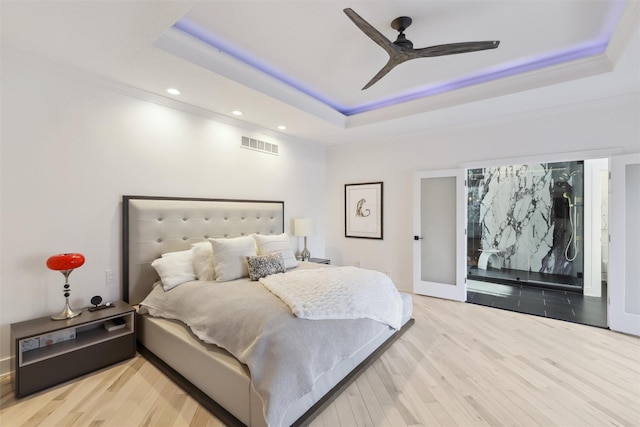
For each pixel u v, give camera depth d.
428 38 2.42
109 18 1.78
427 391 2.03
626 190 3.00
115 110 2.71
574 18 2.15
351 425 1.71
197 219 3.28
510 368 2.32
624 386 2.07
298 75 3.09
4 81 2.13
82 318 2.27
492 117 3.69
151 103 2.97
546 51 2.63
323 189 5.41
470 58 2.74
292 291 2.27
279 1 1.97
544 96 3.03
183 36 2.23
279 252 3.22
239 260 2.88
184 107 3.22
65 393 1.99
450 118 3.74
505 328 3.13
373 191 4.89
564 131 3.34
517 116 3.59
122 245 2.77
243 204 3.82
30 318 2.25
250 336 1.77
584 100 3.15
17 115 2.19
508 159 3.69
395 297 2.82
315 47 2.55
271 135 4.34
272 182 4.38
